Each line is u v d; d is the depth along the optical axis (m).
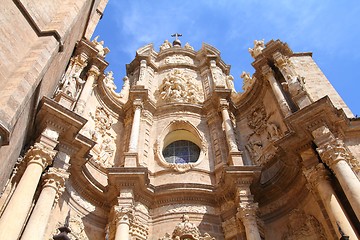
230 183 17.09
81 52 21.23
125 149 20.45
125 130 22.05
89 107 20.64
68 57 19.27
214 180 19.44
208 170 19.95
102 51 23.77
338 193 13.73
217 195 17.66
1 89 10.56
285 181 16.73
